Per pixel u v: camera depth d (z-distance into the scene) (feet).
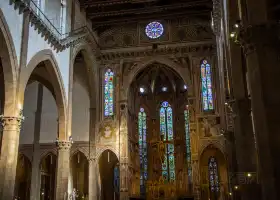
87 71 127.24
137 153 147.43
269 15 37.93
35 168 124.26
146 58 129.49
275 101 35.24
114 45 131.34
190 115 122.83
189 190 141.18
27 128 128.47
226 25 68.90
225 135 84.43
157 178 146.20
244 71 62.34
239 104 61.93
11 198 69.82
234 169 80.43
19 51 76.33
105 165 138.72
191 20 129.29
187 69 126.93
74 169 139.23
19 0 74.84
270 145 34.22
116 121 126.11
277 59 36.27
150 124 157.89
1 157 70.90
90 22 128.88
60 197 96.17
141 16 129.90
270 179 33.35
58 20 105.09
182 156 148.25
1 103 109.09
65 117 101.60
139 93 158.71
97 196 122.01
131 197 127.75
